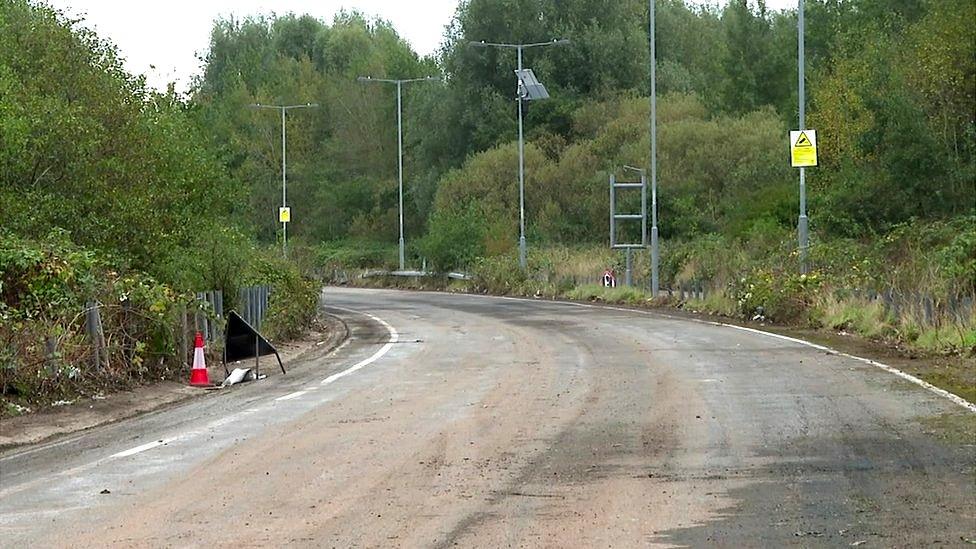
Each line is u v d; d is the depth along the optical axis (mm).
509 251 57969
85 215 21281
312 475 10867
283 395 17406
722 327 28438
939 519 8617
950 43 37344
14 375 16625
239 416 15141
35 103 20734
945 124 38594
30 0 24000
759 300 30906
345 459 11664
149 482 10727
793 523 8602
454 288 57219
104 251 20719
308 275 39375
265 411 15547
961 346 20859
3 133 19734
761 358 20719
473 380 18484
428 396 16625
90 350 18250
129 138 22797
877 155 40438
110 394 17906
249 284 26812
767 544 8039
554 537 8367
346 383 18734
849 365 19203
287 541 8391
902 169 38125
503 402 15688
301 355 24984
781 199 48219
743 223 48406
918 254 27219
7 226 19734
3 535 8766
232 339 20328
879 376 17547
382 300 48469
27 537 8688
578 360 21266
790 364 19609
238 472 11109
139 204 21844
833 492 9602
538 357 22078
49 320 17734
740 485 9977
